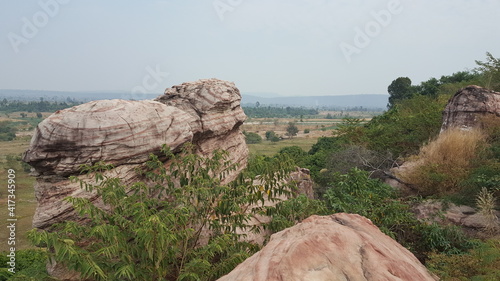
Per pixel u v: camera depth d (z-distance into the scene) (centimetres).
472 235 958
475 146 1294
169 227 612
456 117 1588
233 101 1096
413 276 390
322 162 2336
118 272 517
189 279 618
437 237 922
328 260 362
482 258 643
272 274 336
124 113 764
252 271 363
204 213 726
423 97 3042
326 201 1094
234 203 702
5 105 15538
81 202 589
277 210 802
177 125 839
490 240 720
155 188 734
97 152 719
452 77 4153
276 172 820
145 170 782
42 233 488
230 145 1122
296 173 1287
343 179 1143
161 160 827
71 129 704
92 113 736
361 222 518
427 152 1386
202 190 659
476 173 1140
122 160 748
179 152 854
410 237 989
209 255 680
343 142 2186
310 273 338
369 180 1188
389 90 5750
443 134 1434
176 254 670
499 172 1098
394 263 395
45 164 698
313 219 500
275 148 6619
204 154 993
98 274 538
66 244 498
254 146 7081
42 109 14250
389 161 1745
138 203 583
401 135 1953
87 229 608
